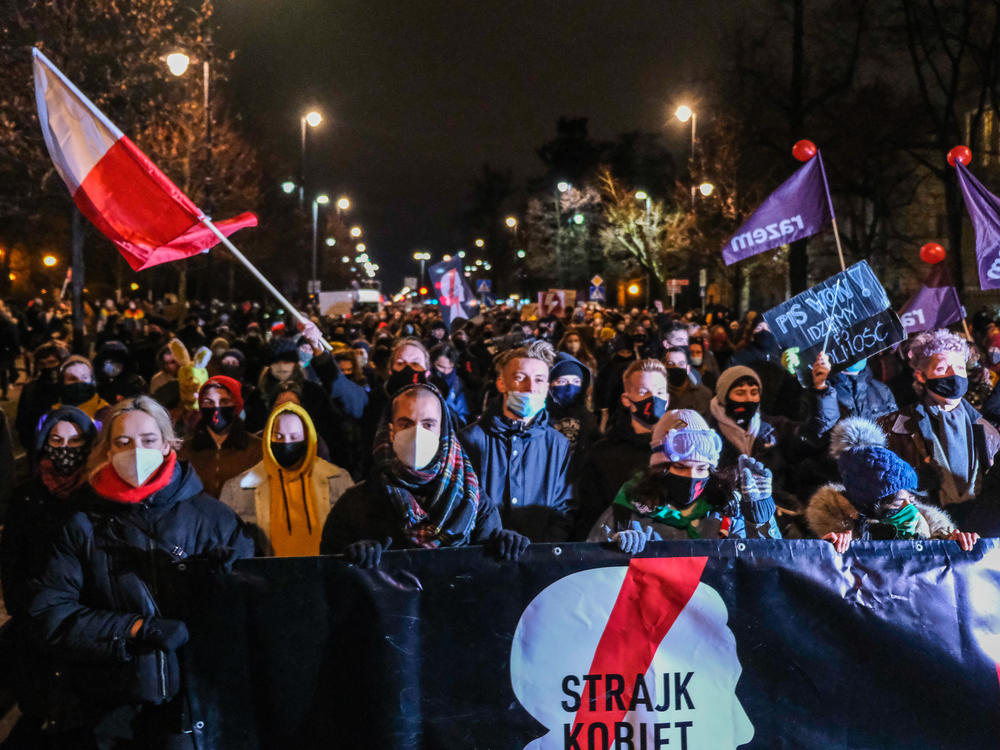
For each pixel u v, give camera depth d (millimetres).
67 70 20141
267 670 3428
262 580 3430
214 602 3428
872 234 33938
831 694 3637
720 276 48344
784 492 5383
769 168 34375
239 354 9555
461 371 11219
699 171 38375
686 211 45625
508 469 4941
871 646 3650
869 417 6000
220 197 32844
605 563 3584
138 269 5254
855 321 5996
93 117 5094
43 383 8164
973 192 6887
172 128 25625
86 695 3562
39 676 3670
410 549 3488
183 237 5250
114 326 24781
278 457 5066
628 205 53688
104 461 3619
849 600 3650
